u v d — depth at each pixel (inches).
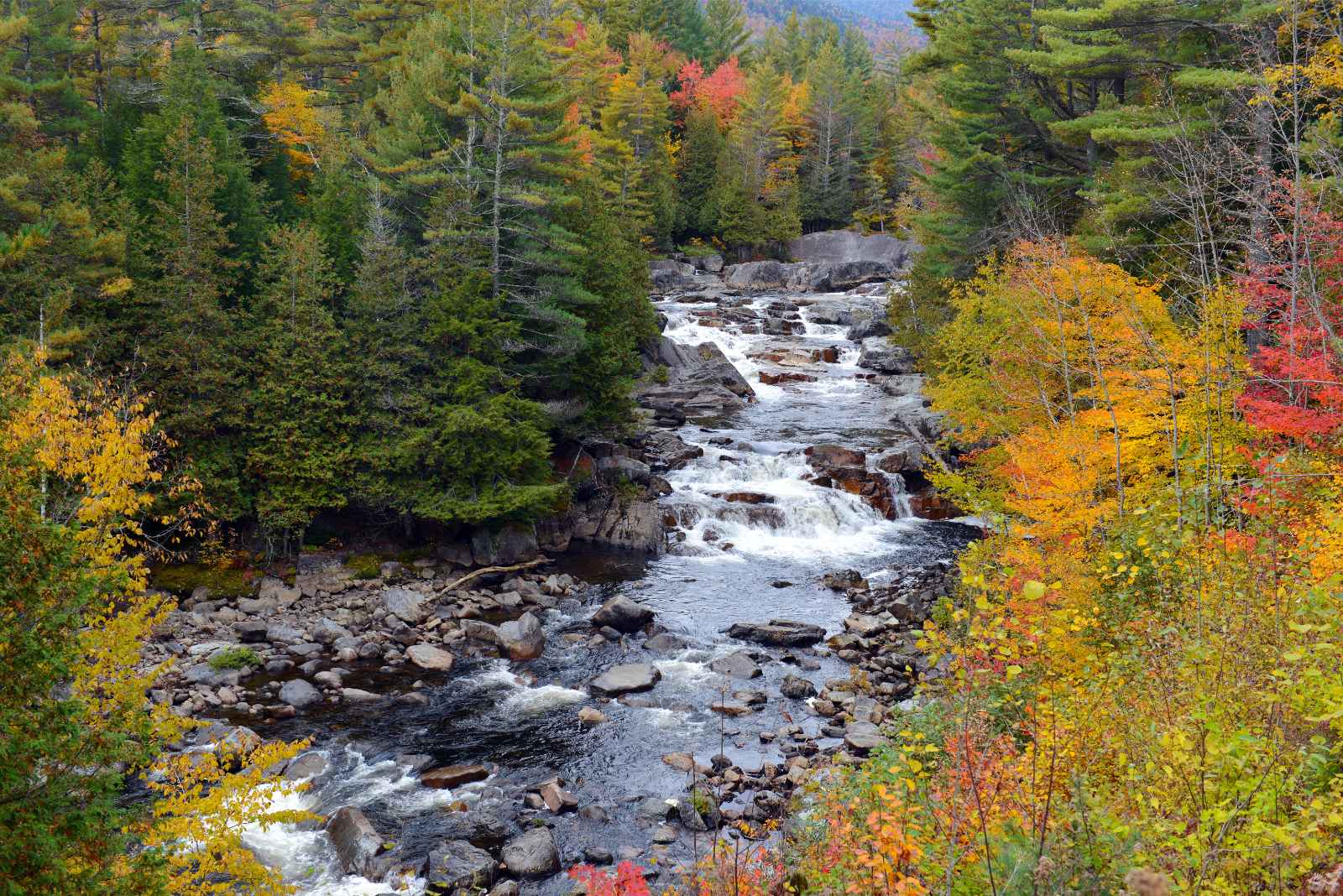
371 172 1545.3
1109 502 622.2
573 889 595.2
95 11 1936.5
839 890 344.2
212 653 976.3
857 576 1216.8
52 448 506.0
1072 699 374.9
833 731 794.8
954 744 354.0
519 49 1549.0
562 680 937.5
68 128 1475.1
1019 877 281.7
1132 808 315.9
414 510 1243.8
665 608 1130.0
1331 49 821.9
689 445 1659.7
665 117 3597.4
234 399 1181.1
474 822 679.1
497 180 1401.3
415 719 850.1
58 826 326.3
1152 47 1409.9
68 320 1084.5
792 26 5556.1
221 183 1242.6
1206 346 589.0
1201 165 882.1
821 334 2608.3
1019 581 514.9
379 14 2258.9
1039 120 1802.4
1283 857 272.2
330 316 1237.7
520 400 1286.9
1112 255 1232.2
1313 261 674.8
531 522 1325.0
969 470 1026.1
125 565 486.3
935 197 2452.0
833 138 4052.7
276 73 2363.4
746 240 3572.8
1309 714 313.6
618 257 1652.3
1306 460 548.7
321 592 1170.0
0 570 323.6
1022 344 912.3
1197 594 397.4
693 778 725.3
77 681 478.9
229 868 482.6
